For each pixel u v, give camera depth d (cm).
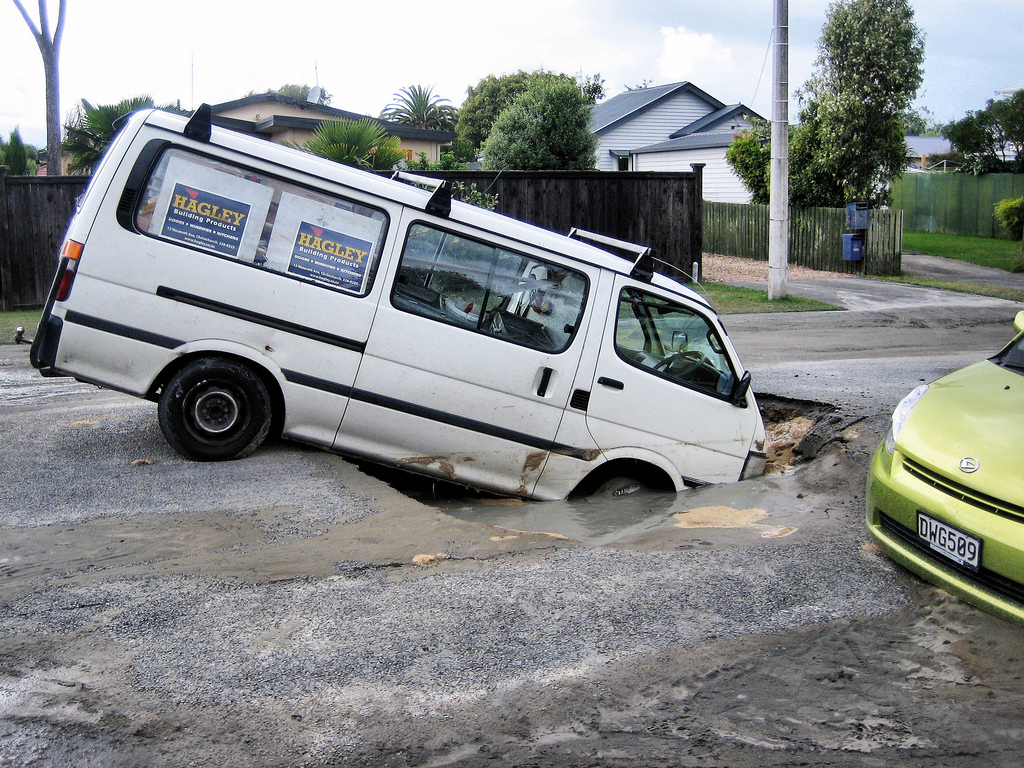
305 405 580
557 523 559
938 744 312
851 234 2423
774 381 959
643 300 612
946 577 406
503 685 338
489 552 464
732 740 311
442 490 649
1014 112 3628
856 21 2595
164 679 330
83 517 486
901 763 300
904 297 1956
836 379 977
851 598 421
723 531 521
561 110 2661
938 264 2794
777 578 441
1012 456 404
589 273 596
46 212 1503
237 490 535
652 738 310
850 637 385
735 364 639
